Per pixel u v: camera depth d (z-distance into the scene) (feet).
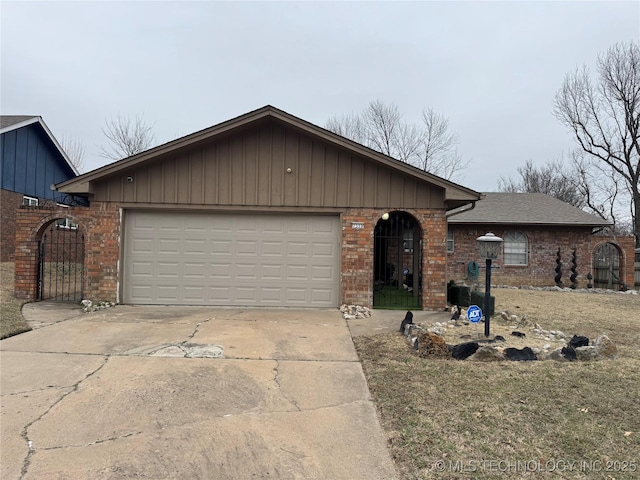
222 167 30.40
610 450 10.65
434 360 18.06
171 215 30.89
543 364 17.48
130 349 19.01
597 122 79.56
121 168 29.25
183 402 13.41
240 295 30.99
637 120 74.84
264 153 30.42
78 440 10.88
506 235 57.52
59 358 17.56
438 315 28.53
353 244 30.37
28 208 30.96
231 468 9.77
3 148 51.01
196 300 30.89
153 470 9.58
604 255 59.52
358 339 21.70
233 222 31.04
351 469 9.80
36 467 9.57
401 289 43.27
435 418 12.39
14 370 16.06
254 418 12.41
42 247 32.32
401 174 30.35
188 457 10.18
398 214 39.04
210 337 21.43
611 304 37.81
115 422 11.94
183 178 30.32
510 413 12.75
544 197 65.46
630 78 73.77
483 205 61.52
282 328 23.90
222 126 28.76
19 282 30.96
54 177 63.26
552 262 57.06
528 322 25.88
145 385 14.71
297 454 10.43
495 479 9.37
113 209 30.32
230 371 16.40
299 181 30.45
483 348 18.26
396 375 16.07
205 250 30.94
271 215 30.99
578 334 24.09
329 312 29.37
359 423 12.16
